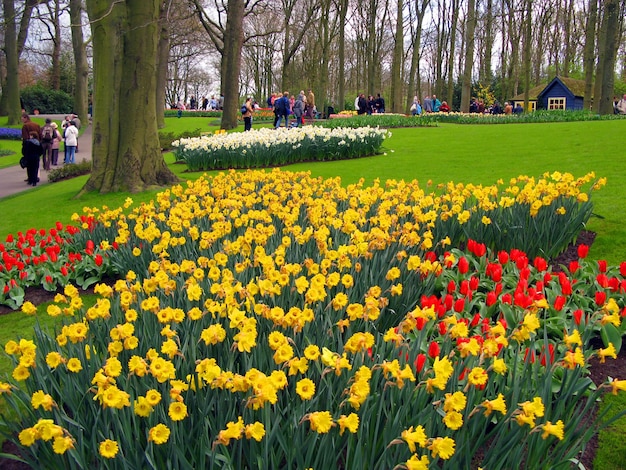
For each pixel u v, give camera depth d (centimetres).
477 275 551
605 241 668
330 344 350
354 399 263
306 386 261
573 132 1709
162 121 3172
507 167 1177
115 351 319
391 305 456
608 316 367
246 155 1421
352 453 271
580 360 297
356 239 479
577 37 4847
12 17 1385
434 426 284
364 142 1551
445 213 620
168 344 306
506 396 308
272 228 540
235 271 469
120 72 1126
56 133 1936
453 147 1599
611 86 2509
